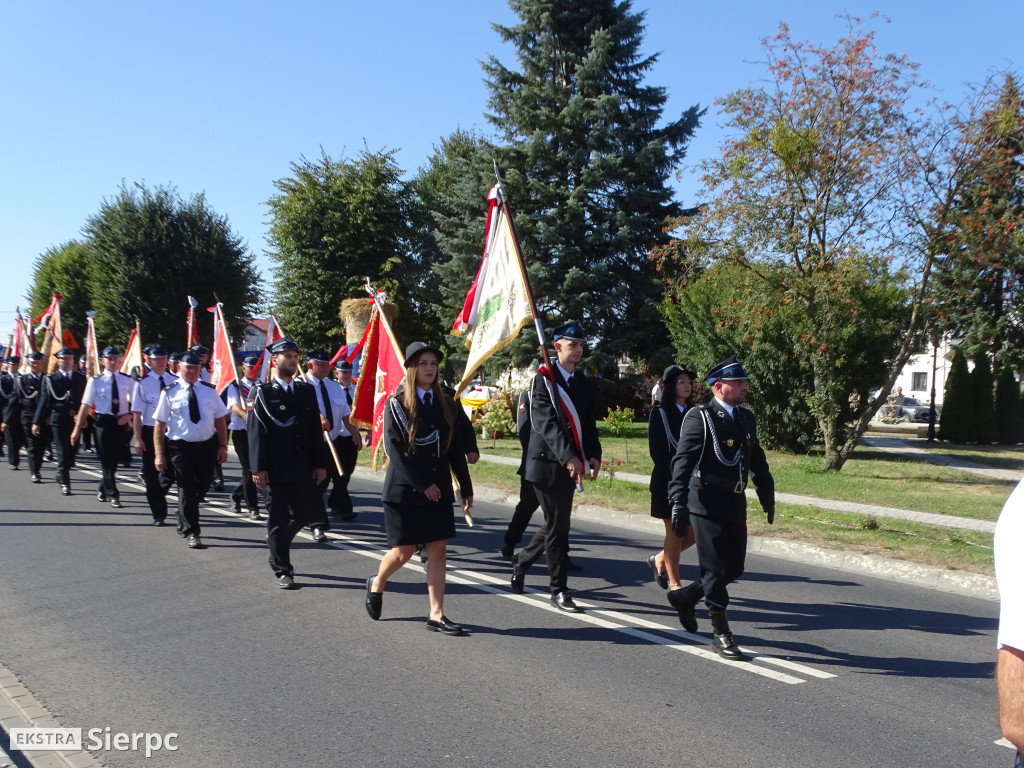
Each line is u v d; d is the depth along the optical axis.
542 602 6.75
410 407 5.72
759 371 19.12
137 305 37.28
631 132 29.50
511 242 7.04
